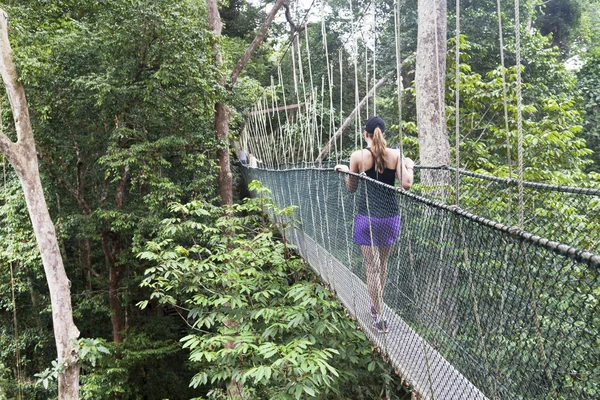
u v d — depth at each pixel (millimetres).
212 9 9211
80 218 8648
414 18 9914
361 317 2881
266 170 7379
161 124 8508
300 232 4969
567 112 5914
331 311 3727
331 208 3545
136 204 9328
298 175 4930
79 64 7895
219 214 8070
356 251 2887
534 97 7934
